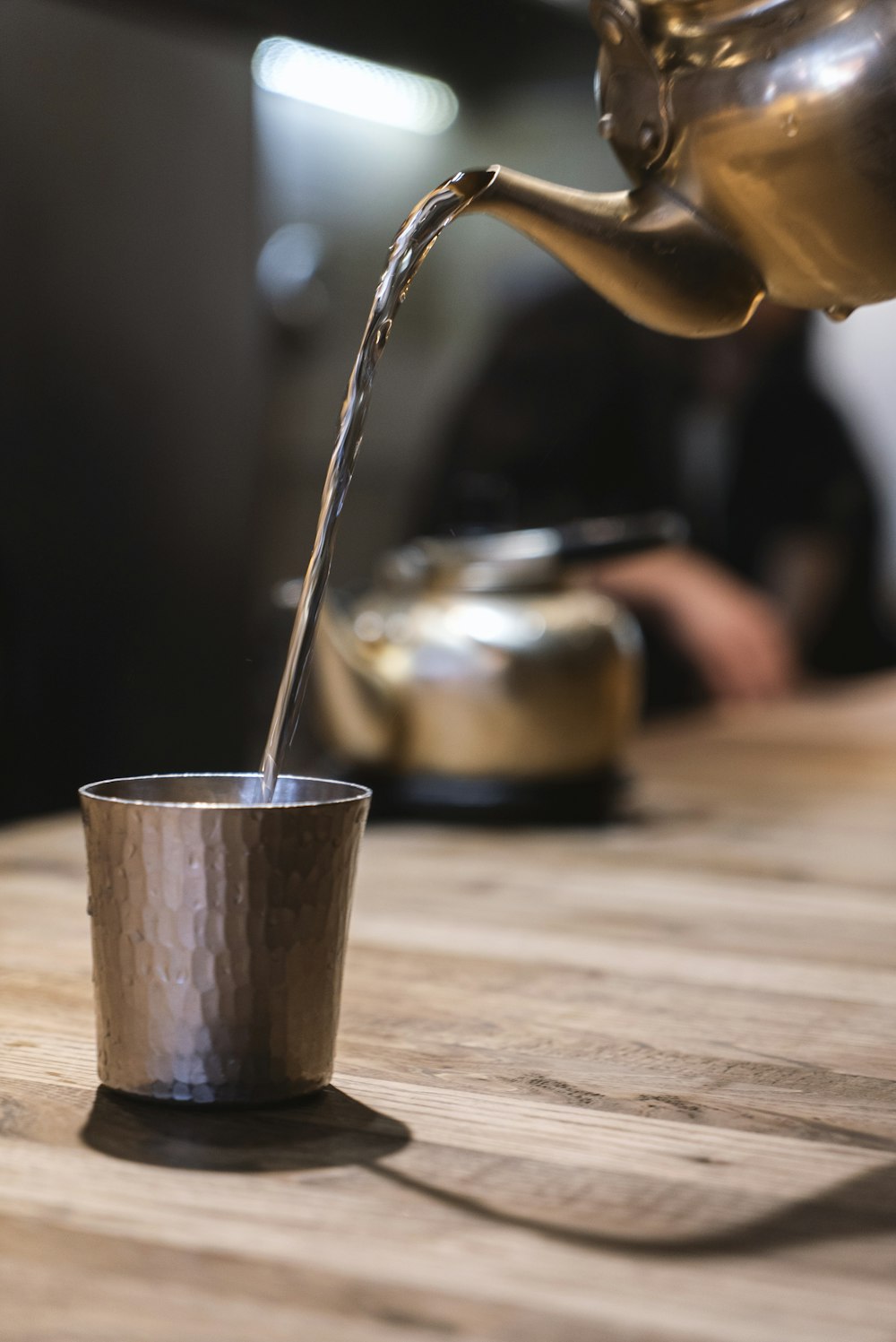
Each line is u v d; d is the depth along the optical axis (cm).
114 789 80
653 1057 84
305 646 79
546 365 271
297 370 309
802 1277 66
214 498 210
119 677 198
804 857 121
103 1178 71
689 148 80
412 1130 76
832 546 315
